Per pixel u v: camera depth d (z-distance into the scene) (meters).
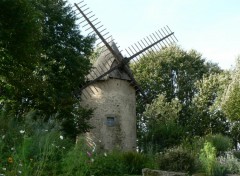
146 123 29.12
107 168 10.40
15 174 7.07
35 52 15.87
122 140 20.12
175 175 10.23
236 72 23.31
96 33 21.06
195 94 35.06
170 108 30.14
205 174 11.03
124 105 20.80
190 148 17.91
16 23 14.45
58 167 8.52
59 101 16.67
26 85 16.23
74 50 18.48
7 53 15.34
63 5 18.61
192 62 37.31
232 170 12.36
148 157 12.01
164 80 35.78
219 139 19.39
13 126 10.45
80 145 8.97
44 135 9.72
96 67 20.56
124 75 21.17
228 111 22.83
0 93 16.92
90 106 20.33
